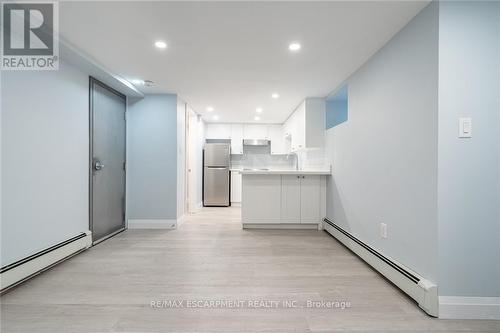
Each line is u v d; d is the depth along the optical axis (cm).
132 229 390
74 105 269
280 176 396
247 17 185
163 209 395
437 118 162
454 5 160
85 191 289
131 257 266
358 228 276
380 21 190
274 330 147
